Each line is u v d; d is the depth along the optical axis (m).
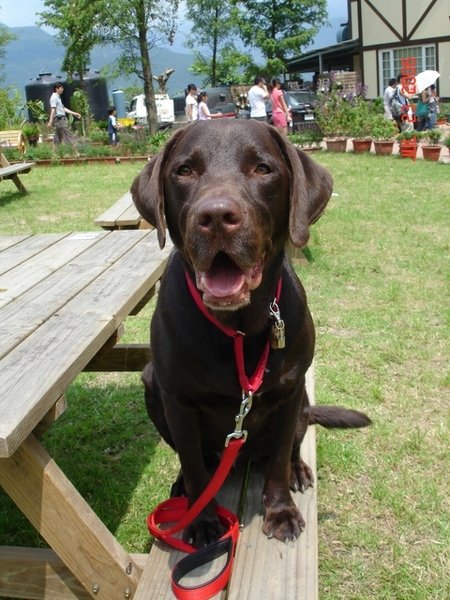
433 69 26.67
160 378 2.19
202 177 2.02
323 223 8.09
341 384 4.00
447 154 14.79
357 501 2.98
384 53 28.02
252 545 2.16
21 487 1.91
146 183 2.27
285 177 2.13
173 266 2.22
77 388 4.21
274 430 2.31
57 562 2.14
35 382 1.86
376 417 3.66
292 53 37.00
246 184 2.00
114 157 16.48
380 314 5.15
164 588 1.99
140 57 23.00
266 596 1.92
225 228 1.79
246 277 1.89
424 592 2.46
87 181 12.73
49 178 13.42
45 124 24.67
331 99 18.12
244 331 2.05
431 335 4.73
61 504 1.91
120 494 3.11
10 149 16.64
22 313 2.49
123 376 4.38
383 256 6.69
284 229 2.18
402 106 19.92
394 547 2.67
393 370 4.23
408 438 3.44
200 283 1.89
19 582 2.18
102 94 32.62
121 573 2.01
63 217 9.06
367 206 9.20
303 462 2.60
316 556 2.10
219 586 1.95
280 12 36.41
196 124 2.19
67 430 3.71
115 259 3.28
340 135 17.36
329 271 6.21
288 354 2.15
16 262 3.34
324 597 2.46
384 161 14.06
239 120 2.17
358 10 28.27
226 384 2.09
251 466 2.63
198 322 2.04
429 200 9.52
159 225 2.16
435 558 2.63
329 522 2.85
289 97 24.34
